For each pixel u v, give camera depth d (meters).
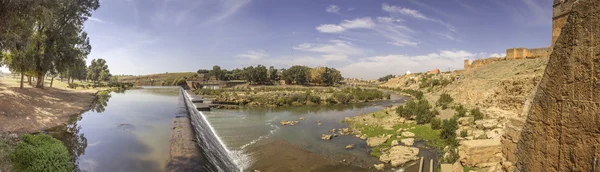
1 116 17.86
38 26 32.50
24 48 20.28
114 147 15.27
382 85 127.38
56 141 13.59
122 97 53.47
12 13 16.62
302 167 17.03
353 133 26.22
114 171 11.62
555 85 4.28
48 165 10.62
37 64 36.34
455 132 20.92
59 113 24.98
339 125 31.25
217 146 20.34
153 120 24.47
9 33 17.47
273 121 34.50
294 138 24.88
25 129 17.45
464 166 13.67
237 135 26.28
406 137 22.53
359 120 32.94
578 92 3.88
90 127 20.78
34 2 17.53
